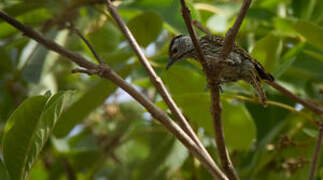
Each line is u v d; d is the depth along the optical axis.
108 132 13.93
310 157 11.98
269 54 10.34
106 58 10.45
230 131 11.20
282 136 10.98
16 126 7.65
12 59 14.05
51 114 7.75
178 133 7.72
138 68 12.53
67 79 14.24
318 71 12.10
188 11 7.51
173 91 11.18
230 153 12.68
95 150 13.96
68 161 14.00
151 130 12.95
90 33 12.77
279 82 12.70
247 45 12.98
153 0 12.26
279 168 12.18
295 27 10.31
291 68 12.14
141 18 10.35
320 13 13.14
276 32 12.30
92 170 13.97
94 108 10.75
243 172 12.56
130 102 14.08
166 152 12.62
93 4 10.89
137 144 14.66
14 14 11.66
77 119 10.79
